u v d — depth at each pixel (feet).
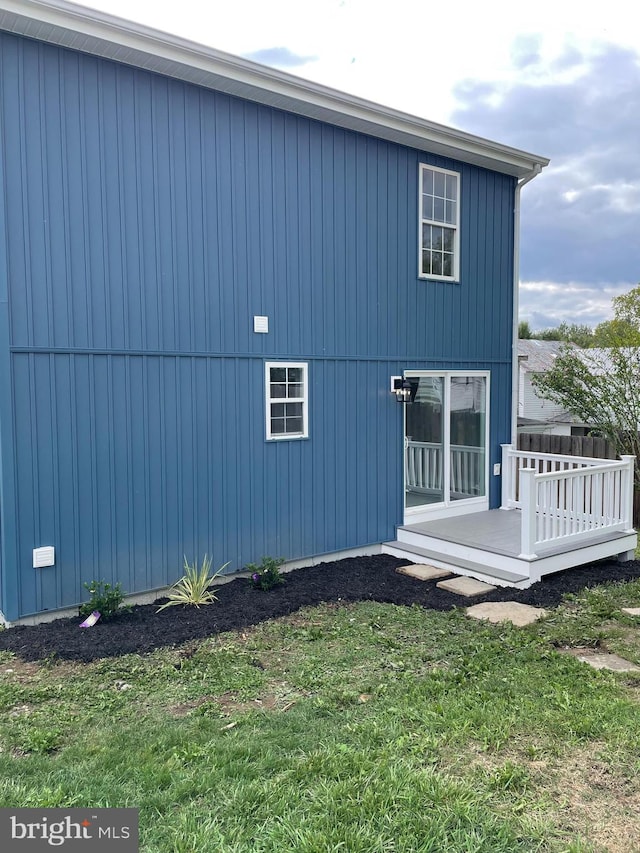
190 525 20.84
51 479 17.92
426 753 10.72
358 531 25.70
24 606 17.61
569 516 23.84
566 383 37.09
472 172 28.94
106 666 14.87
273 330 22.58
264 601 19.67
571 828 8.81
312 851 8.17
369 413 25.82
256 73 20.27
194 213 20.40
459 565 23.18
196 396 20.80
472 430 30.07
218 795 9.47
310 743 11.07
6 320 16.83
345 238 24.56
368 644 16.39
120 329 19.03
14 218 16.90
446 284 28.32
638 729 11.63
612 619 18.63
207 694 13.43
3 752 10.93
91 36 17.20
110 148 18.56
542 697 13.09
